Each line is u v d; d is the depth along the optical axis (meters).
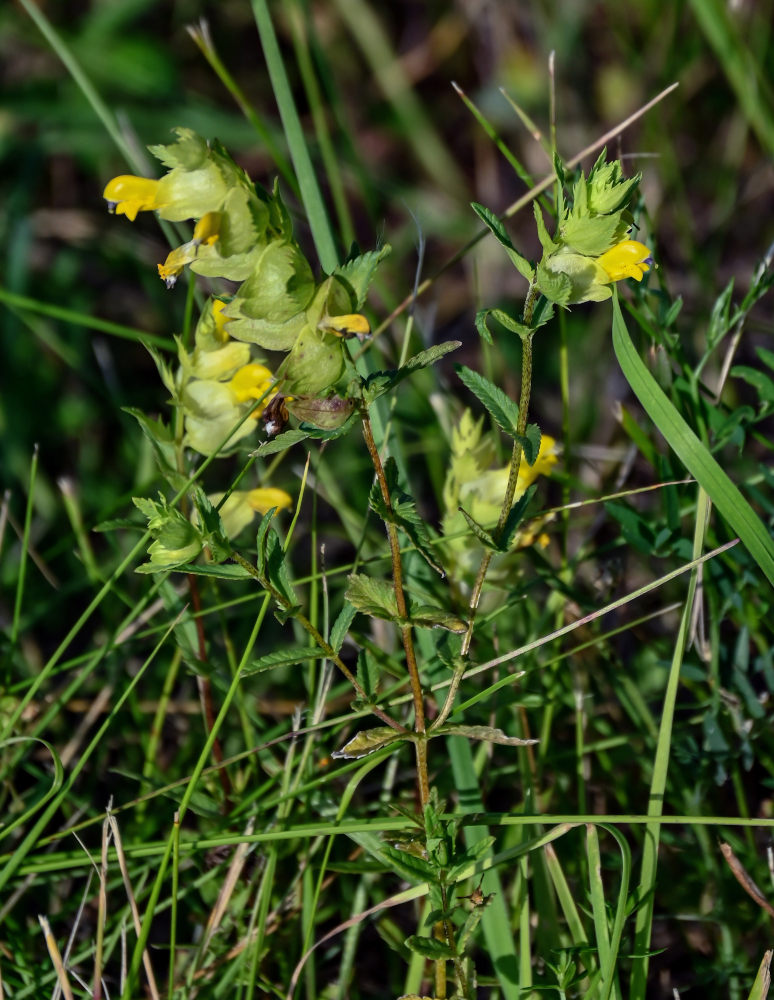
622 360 0.69
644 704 0.75
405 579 0.74
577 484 0.78
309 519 0.88
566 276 0.64
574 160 0.76
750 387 0.94
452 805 0.74
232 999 0.71
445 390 0.83
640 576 0.82
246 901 0.72
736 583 0.74
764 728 0.74
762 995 0.67
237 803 0.73
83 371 0.92
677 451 0.69
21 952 0.71
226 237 0.64
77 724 0.78
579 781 0.73
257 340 0.65
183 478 0.71
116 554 0.82
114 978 0.72
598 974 0.68
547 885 0.70
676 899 0.74
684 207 1.01
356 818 0.72
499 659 0.69
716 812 0.75
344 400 0.65
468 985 0.67
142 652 0.81
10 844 0.74
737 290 1.12
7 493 0.77
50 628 0.86
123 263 1.17
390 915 0.74
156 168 1.04
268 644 0.82
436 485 0.82
